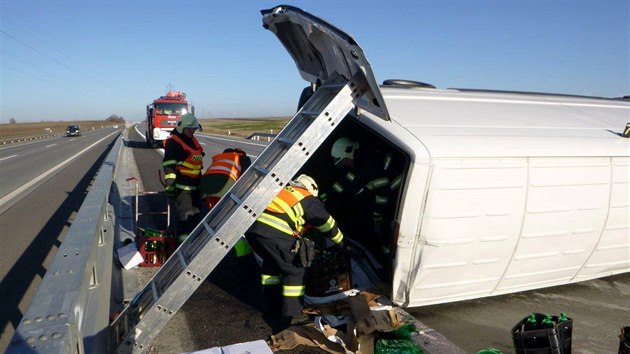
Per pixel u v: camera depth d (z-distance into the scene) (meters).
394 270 4.04
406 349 3.43
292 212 4.02
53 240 7.68
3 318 4.71
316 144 3.66
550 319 3.34
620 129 5.01
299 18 3.88
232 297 4.75
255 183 3.77
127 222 7.40
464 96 5.39
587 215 4.46
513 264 4.36
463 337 4.05
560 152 4.24
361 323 3.69
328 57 4.21
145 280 5.10
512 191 4.07
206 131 58.25
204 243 3.57
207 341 3.88
